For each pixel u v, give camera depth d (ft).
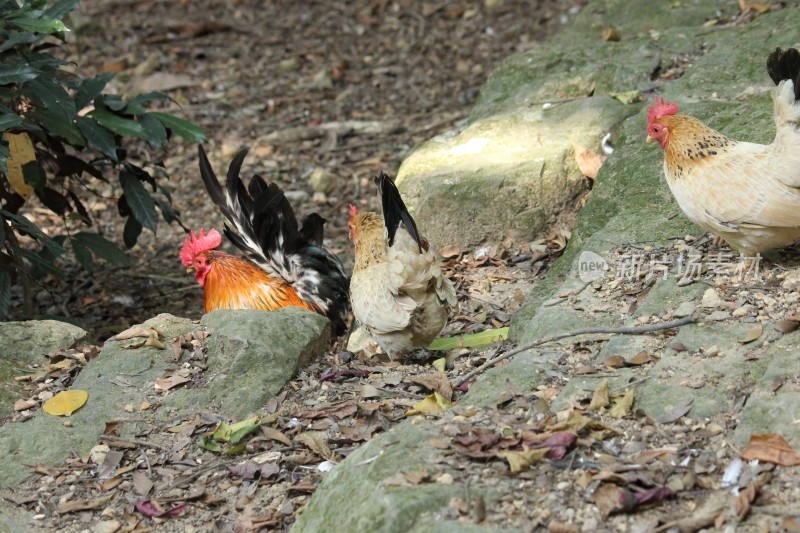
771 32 43.98
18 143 36.50
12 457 25.73
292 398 27.86
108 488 24.91
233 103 66.18
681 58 46.26
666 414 22.76
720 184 27.48
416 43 73.87
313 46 74.84
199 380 28.25
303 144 59.88
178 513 23.89
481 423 23.34
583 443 22.21
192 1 85.10
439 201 39.81
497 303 35.94
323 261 36.60
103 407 27.40
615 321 27.81
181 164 59.36
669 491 20.24
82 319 44.32
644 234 32.32
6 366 29.32
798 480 20.07
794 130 26.40
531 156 40.65
